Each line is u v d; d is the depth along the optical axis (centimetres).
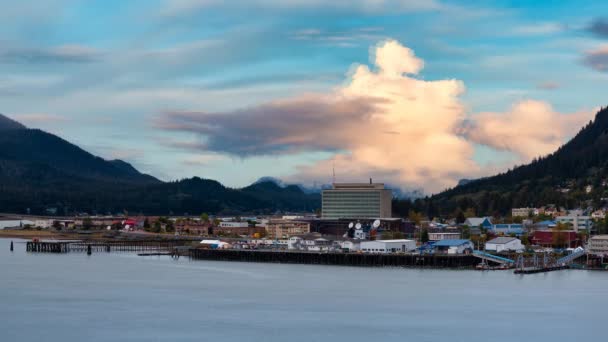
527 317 19738
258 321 19162
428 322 19088
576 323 19000
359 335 17625
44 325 18700
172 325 18675
